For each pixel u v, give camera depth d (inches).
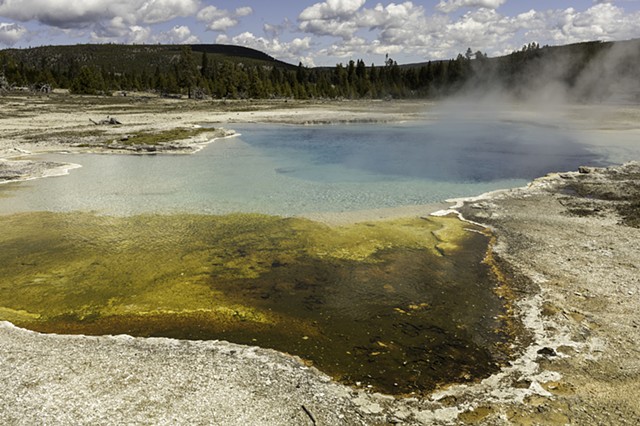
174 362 354.3
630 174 952.3
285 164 1168.2
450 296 484.4
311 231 665.6
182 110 2647.6
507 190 889.5
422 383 347.6
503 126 2032.5
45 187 916.6
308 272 538.9
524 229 664.4
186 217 729.0
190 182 965.2
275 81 4456.2
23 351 364.8
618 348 379.6
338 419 301.6
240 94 4060.0
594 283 493.0
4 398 300.7
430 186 945.5
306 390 330.6
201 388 320.2
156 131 1667.1
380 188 925.2
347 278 525.0
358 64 4963.1
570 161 1217.4
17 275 528.1
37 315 446.6
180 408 296.8
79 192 879.1
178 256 581.3
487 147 1455.5
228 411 297.6
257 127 1977.1
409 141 1589.6
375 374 359.3
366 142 1562.5
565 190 875.4
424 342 404.5
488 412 312.5
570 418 302.7
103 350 370.6
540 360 370.0
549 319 430.0
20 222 705.0
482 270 542.3
